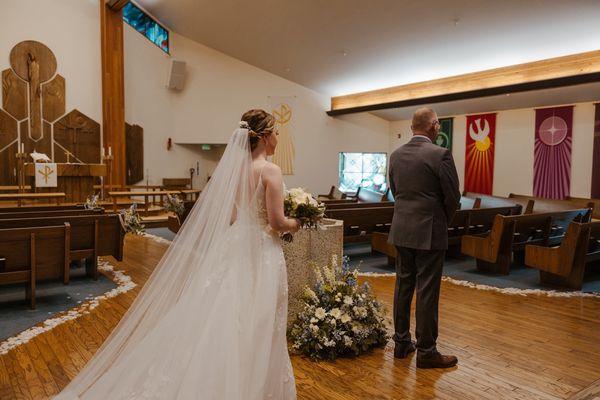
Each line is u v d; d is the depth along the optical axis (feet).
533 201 27.76
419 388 8.75
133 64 39.68
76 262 19.39
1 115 32.71
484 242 18.10
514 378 9.18
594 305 14.17
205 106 44.34
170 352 6.47
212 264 6.85
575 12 23.24
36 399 8.29
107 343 7.32
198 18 38.11
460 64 32.35
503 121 36.83
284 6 31.24
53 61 34.55
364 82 40.81
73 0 35.29
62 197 26.89
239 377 6.20
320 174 46.98
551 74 28.12
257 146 7.39
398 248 9.77
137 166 40.40
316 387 8.77
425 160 9.08
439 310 13.58
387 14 28.43
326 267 10.88
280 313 6.94
